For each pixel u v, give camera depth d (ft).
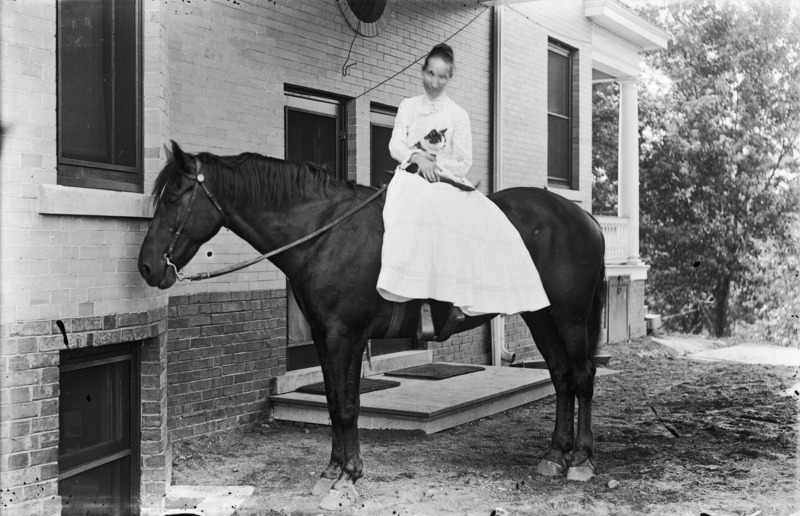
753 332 65.16
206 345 21.26
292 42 24.13
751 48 65.00
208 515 15.23
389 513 15.25
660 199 66.80
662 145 65.72
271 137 23.41
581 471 17.22
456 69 32.12
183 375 20.59
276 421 23.16
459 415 22.97
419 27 29.94
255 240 15.43
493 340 33.88
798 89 65.46
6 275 12.57
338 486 15.55
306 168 15.70
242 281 22.35
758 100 65.00
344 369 15.47
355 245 15.33
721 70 65.26
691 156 64.95
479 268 15.79
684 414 25.32
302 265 15.38
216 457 19.70
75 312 13.74
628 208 51.16
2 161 12.50
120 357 15.38
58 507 13.25
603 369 34.81
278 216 15.30
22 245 12.80
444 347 31.40
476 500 16.06
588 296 17.17
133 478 15.83
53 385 13.25
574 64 41.81
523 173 36.40
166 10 16.98
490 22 34.17
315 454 19.98
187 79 20.81
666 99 66.59
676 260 67.05
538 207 17.01
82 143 14.46
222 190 14.76
